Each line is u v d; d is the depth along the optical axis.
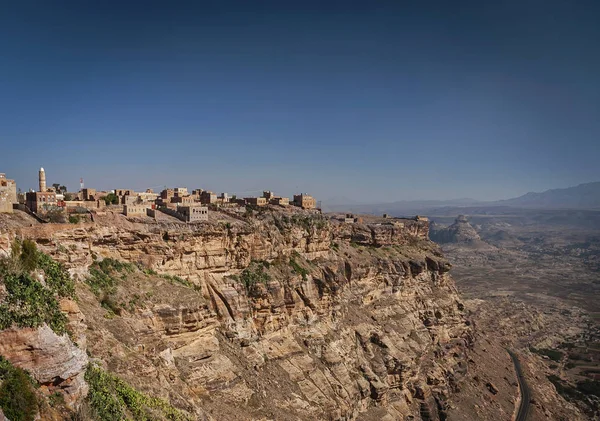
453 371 125.19
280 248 95.75
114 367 47.06
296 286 93.06
